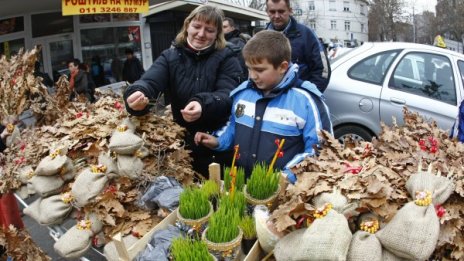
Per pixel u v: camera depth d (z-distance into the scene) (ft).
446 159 5.30
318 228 3.83
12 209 8.49
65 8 19.16
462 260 4.32
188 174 6.64
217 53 7.83
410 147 5.69
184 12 40.81
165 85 7.80
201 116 7.20
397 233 3.79
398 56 14.51
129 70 32.68
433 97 14.12
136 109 6.63
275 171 5.43
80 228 5.72
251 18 61.16
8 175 7.06
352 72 14.65
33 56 9.06
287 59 6.21
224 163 7.84
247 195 5.16
